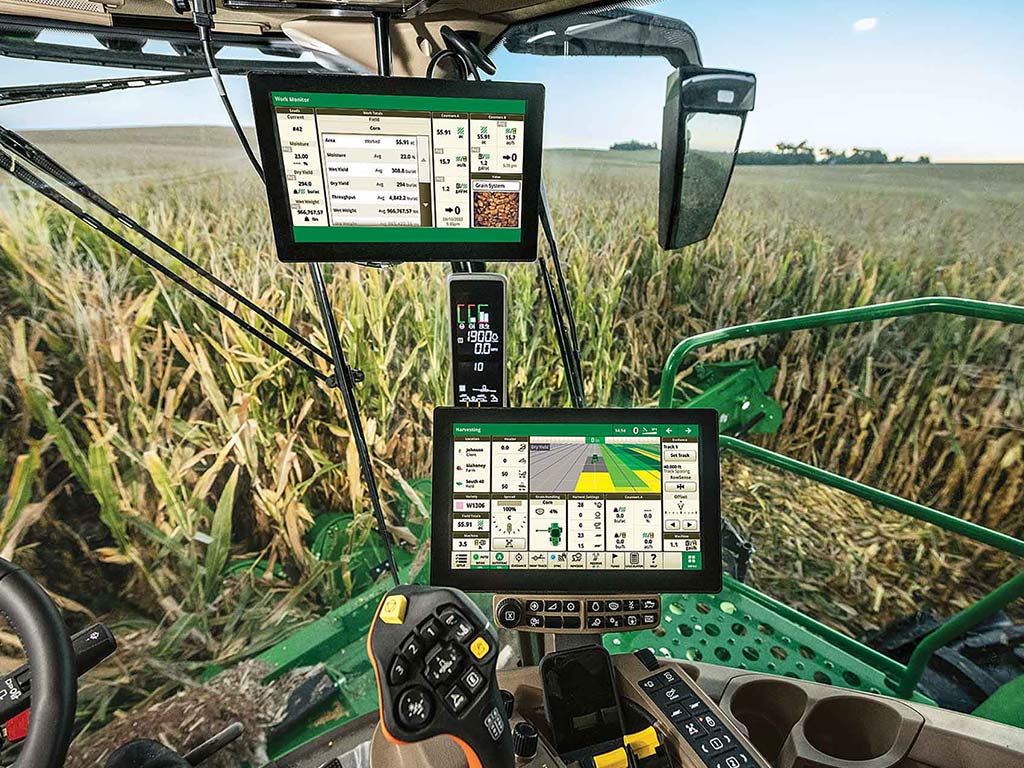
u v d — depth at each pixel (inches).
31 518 70.4
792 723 38.9
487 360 42.7
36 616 24.4
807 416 90.9
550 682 34.2
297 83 31.9
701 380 100.7
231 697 83.2
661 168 45.8
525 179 36.8
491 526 35.5
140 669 80.0
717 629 87.4
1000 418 73.5
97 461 74.0
